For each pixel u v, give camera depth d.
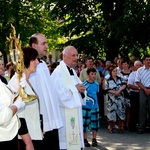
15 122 3.76
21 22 24.31
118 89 10.09
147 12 15.74
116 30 16.34
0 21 23.38
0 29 23.73
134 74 10.44
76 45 18.31
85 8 18.38
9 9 23.09
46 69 5.45
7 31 23.55
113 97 10.09
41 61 5.47
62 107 6.33
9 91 3.78
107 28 17.78
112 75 10.13
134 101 10.38
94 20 18.36
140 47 17.33
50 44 28.08
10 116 3.57
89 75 9.06
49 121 5.30
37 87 5.25
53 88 5.48
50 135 5.35
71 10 18.55
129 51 18.02
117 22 16.22
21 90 3.79
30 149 4.21
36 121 4.85
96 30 18.11
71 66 6.48
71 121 6.36
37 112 4.86
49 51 30.27
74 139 6.38
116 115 10.13
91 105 8.92
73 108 6.34
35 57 4.67
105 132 10.50
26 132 4.21
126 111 10.72
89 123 8.95
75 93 6.33
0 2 23.14
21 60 3.92
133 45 17.31
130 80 10.41
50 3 19.06
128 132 10.44
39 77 5.28
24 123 4.20
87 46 18.27
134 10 15.91
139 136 9.90
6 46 23.47
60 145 6.33
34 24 24.45
